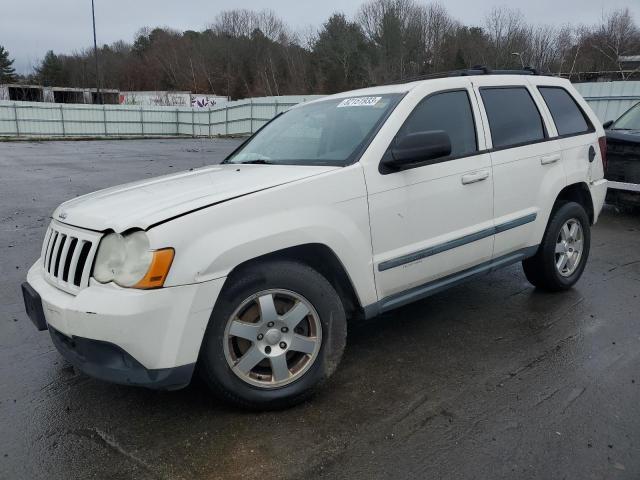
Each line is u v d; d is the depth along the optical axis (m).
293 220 3.01
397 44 53.97
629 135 7.78
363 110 3.84
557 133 4.69
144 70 81.38
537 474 2.57
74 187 11.91
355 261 3.27
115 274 2.70
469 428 2.93
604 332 4.16
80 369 2.86
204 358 2.86
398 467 2.63
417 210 3.57
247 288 2.91
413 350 3.88
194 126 40.78
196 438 2.86
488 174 3.99
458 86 4.04
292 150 3.88
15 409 3.16
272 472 2.60
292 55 65.56
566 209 4.75
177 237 2.67
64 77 82.81
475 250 3.97
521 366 3.63
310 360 3.13
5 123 36.66
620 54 44.12
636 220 8.19
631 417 3.02
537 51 46.62
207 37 75.69
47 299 2.89
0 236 7.23
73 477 2.58
